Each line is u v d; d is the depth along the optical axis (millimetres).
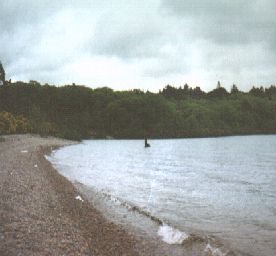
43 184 27531
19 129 116812
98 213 21141
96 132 182000
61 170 42500
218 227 19266
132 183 34531
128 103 195625
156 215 21766
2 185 24000
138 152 84188
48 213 18734
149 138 183125
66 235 15336
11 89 193000
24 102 184125
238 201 26594
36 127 131750
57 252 12984
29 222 16078
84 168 46406
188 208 23891
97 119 191375
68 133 143625
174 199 26938
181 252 15188
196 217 21406
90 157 66188
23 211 17891
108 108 194125
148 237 17109
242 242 16719
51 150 76500
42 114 174000
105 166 50750
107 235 16781
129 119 190625
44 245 13461
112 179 36969
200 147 106000
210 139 165125
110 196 26641
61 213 19500
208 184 35281
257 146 109062
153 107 195750
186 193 29734
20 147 64812
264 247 16031
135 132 182875
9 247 12711
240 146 109688
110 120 191875
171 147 106250
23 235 14125
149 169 48656
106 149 94250
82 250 13805
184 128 193375
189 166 53812
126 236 16984
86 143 130625
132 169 48000
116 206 23469
